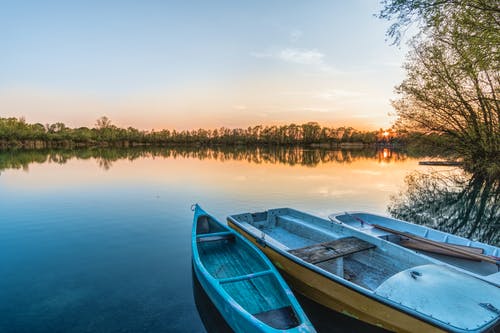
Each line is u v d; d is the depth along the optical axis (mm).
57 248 6617
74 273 5355
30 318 3967
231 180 17219
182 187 14781
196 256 4707
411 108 17938
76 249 6562
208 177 18422
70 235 7535
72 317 4004
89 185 15195
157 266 5676
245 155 44375
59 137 81562
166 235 7578
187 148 76625
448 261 4945
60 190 13820
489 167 16078
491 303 2949
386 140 94250
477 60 9602
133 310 4184
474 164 17438
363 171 22141
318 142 104625
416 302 3102
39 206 10703
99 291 4711
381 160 34562
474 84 14688
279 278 4023
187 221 8883
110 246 6766
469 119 16250
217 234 5773
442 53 14820
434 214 10141
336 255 4543
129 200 11812
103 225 8430
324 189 14406
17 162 27703
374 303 3443
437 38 13445
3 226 8281
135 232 7824
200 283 4660
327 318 4227
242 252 5457
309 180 17344
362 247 4859
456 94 15602
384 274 4699
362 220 7148
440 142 18719
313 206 11016
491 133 15633
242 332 3305
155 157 37844
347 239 5270
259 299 3910
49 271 5430
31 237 7367
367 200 12070
